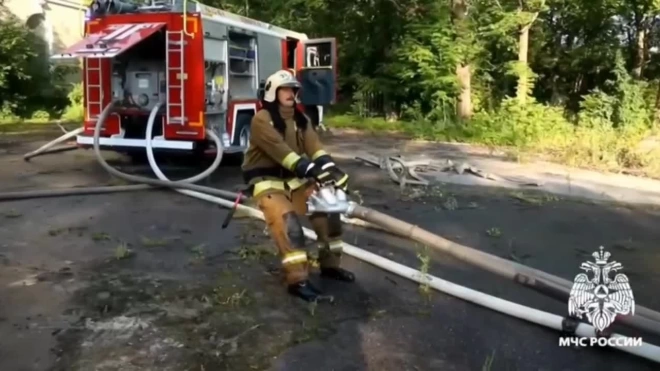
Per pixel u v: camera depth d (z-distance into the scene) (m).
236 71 9.73
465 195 8.27
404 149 13.82
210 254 5.16
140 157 10.40
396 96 20.55
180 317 3.82
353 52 21.19
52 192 7.29
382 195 8.08
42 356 3.25
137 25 8.68
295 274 4.18
